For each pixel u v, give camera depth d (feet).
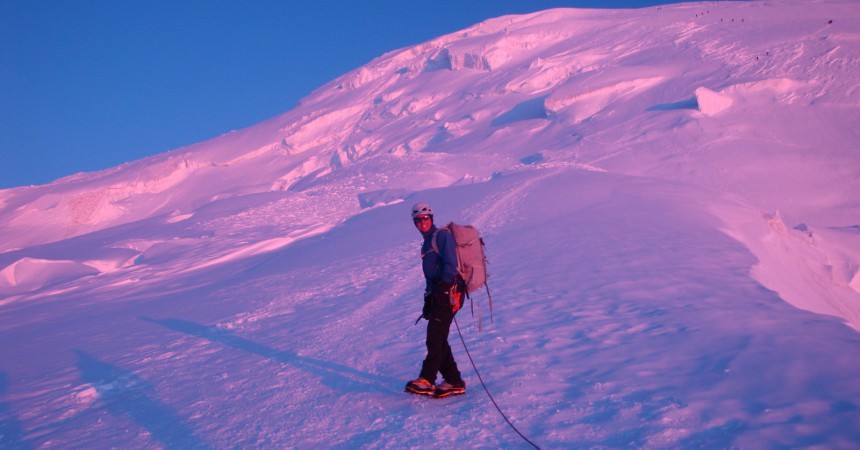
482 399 15.61
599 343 19.26
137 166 282.97
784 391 13.32
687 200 60.08
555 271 33.27
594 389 15.16
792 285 39.45
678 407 13.26
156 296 53.16
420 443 13.19
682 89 179.93
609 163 136.05
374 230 67.87
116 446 15.61
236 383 20.16
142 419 17.70
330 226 82.02
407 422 14.58
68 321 45.73
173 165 258.98
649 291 26.25
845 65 171.94
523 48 288.92
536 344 20.12
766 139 138.41
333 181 129.49
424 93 272.92
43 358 30.81
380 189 105.60
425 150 201.16
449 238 16.26
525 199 68.44
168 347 28.45
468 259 16.42
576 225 48.91
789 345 16.37
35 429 18.30
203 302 43.06
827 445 10.87
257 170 253.44
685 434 12.05
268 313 33.78
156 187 248.73
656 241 38.93
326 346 23.77
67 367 27.43
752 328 18.69
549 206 61.98
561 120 184.55
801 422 11.80
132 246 91.30
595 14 344.08
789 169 123.03
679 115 158.92
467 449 12.64
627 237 41.22
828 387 13.24
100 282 70.18
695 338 18.34
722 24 249.75
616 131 158.51
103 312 47.83
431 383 16.31
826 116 146.82
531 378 16.75
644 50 240.73
